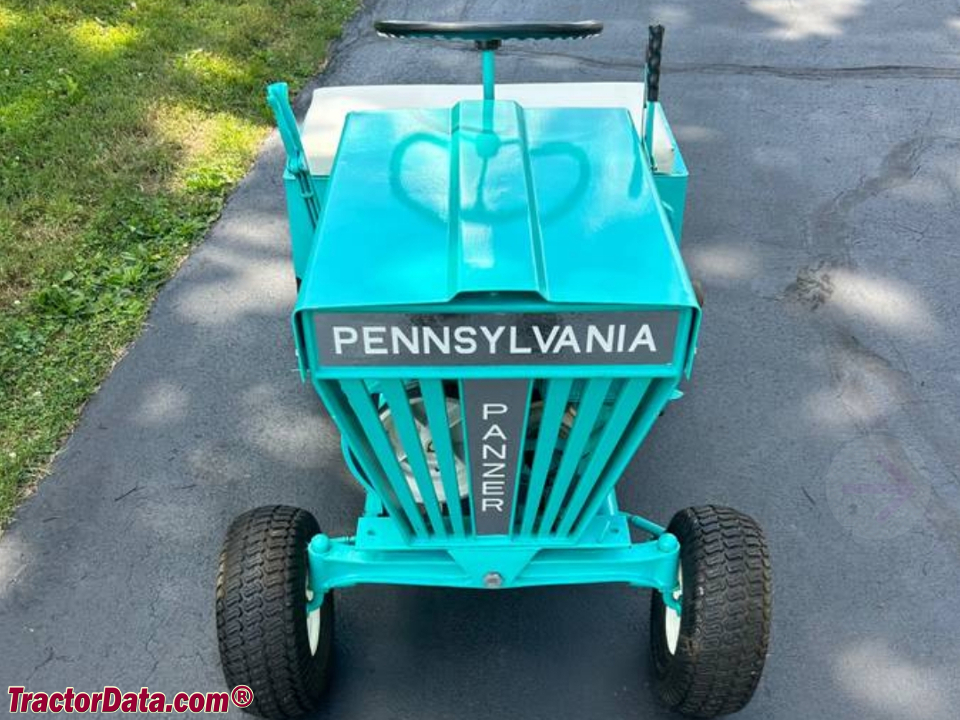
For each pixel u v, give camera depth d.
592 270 2.18
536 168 2.55
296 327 2.16
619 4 8.23
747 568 2.65
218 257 5.23
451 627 3.38
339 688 3.19
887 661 3.27
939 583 3.53
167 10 7.63
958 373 4.48
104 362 4.52
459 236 2.23
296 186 3.25
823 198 5.73
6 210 5.37
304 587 2.75
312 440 4.15
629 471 3.98
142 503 3.86
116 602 3.48
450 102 3.72
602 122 2.78
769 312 4.86
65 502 3.85
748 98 6.80
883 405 4.31
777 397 4.35
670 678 2.86
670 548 2.78
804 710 3.12
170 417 4.25
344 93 3.81
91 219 5.39
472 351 2.17
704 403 4.31
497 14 8.01
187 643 3.35
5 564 3.60
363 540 2.80
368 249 2.26
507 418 2.33
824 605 3.45
